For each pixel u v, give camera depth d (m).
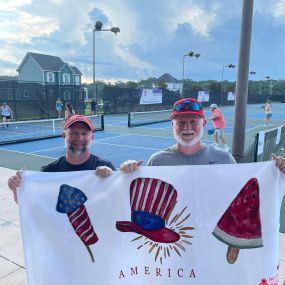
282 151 10.45
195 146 2.79
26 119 25.20
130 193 2.46
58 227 2.48
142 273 2.46
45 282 2.48
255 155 6.49
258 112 35.50
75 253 2.48
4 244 4.42
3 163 10.14
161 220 2.45
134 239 2.46
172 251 2.43
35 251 2.49
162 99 34.28
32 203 2.48
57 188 2.47
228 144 14.30
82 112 29.42
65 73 60.59
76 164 2.90
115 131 18.36
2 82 26.12
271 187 2.40
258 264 2.39
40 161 10.48
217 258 2.41
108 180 2.46
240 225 2.40
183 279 2.43
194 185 2.43
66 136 2.84
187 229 2.43
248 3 4.39
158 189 2.45
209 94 44.50
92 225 2.47
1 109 21.45
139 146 13.55
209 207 2.43
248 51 4.52
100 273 2.47
